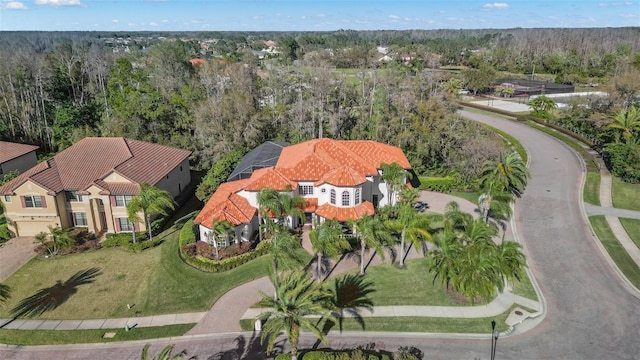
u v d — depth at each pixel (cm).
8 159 6128
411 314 3216
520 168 4594
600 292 3450
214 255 4097
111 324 3288
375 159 5022
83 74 10019
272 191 4081
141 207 4344
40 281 3922
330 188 4362
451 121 6381
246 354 2895
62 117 7862
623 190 5303
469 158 5734
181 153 5959
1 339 3158
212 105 6888
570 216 4675
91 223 4772
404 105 6656
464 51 19650
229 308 3381
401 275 3712
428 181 5628
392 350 2862
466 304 3319
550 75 15075
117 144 5453
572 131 7606
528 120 8588
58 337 3153
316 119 7725
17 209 4666
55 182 4741
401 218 3744
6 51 12731
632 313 3200
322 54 14962
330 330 3066
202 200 5425
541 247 4112
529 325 3089
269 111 7506
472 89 12388
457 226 3559
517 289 3491
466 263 3041
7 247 4541
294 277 2728
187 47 18412
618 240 4203
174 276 3894
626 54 15362
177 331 3147
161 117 7562
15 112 7875
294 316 2459
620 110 6850
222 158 6109
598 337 2966
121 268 4100
